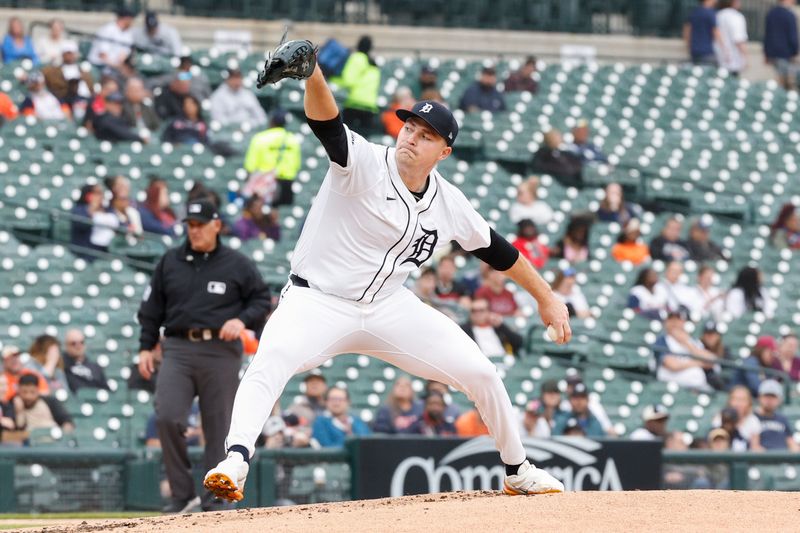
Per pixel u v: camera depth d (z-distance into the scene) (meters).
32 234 55.34
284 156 57.72
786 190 71.81
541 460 38.12
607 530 17.58
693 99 76.62
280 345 20.19
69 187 58.16
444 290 52.22
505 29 81.44
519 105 72.00
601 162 68.75
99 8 73.44
